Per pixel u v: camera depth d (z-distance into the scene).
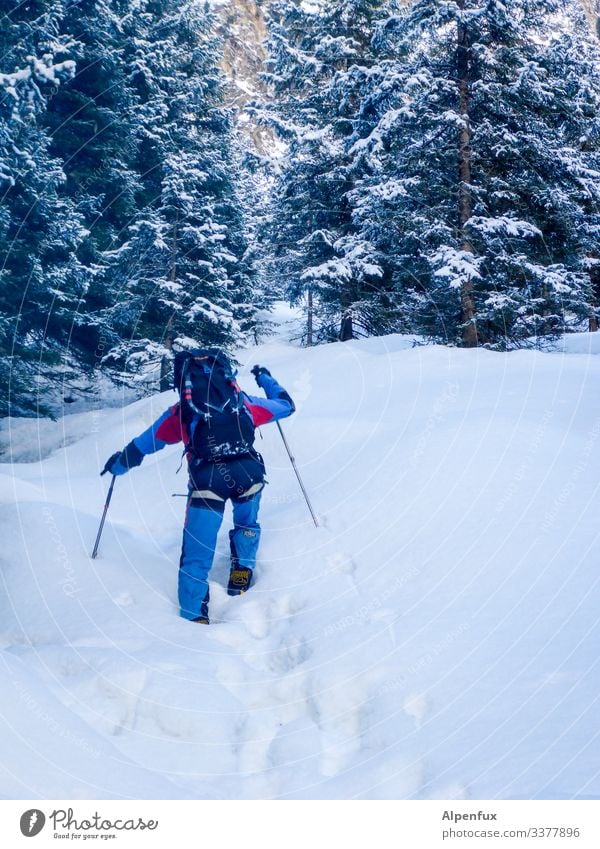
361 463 5.28
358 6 20.67
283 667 3.18
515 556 3.61
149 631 3.37
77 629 3.39
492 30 14.03
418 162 14.17
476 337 13.67
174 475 6.32
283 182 20.42
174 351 15.39
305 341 21.78
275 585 3.94
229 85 21.83
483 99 14.02
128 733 2.59
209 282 16.73
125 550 4.26
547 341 14.26
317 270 17.41
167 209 16.53
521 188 14.15
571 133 15.91
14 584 3.84
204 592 3.64
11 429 13.02
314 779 2.34
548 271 13.41
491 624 3.06
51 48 11.57
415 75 13.77
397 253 15.80
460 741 2.37
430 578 3.59
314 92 21.23
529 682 2.61
